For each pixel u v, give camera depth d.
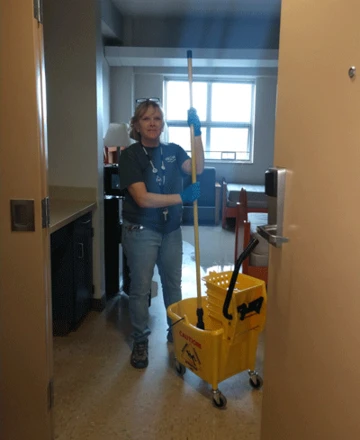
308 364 1.02
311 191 0.98
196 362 1.98
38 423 1.43
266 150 6.95
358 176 0.78
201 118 7.08
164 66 6.52
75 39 2.77
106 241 3.19
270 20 6.26
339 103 0.85
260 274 3.27
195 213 2.08
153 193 2.12
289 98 1.10
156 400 1.97
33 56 1.25
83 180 2.89
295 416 1.10
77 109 2.83
